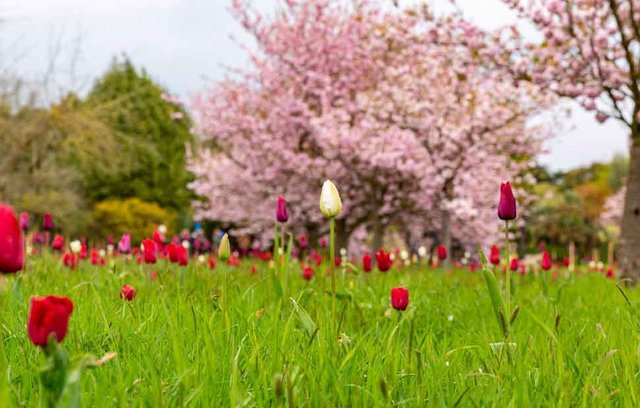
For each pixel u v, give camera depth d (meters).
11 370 2.54
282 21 18.64
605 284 7.74
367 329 4.08
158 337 2.88
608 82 10.97
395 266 7.85
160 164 34.47
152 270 5.75
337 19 19.22
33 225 22.98
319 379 2.43
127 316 3.57
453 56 13.20
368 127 16.84
